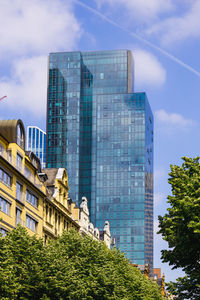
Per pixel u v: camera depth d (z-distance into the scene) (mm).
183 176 51969
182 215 49219
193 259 52531
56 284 52250
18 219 66688
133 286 84375
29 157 73625
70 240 66438
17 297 51125
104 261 65625
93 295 61750
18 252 50812
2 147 63781
